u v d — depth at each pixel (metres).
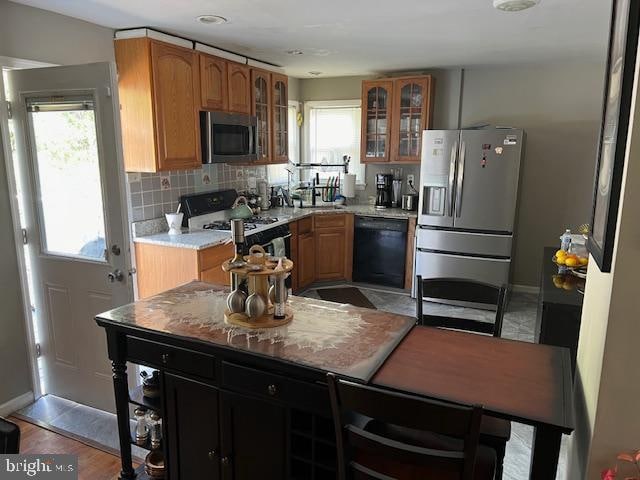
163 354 1.78
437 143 4.30
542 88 4.54
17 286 2.67
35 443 2.43
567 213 4.68
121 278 2.53
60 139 2.52
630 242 1.00
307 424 1.59
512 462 2.26
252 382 1.61
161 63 3.04
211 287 2.27
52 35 2.66
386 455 1.21
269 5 2.51
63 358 2.79
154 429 2.01
